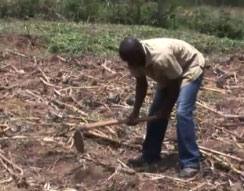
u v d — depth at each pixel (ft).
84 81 30.83
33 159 20.65
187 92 18.80
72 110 25.76
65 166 20.20
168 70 18.17
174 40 18.99
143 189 18.66
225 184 19.31
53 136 22.61
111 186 18.67
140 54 17.75
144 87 19.10
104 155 21.09
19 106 25.99
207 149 21.48
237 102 28.50
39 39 39.11
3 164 20.10
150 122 20.15
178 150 19.93
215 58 39.04
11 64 33.47
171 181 19.21
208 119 25.45
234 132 24.14
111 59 36.32
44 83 29.58
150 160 20.56
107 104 26.89
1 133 22.68
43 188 18.53
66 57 35.96
